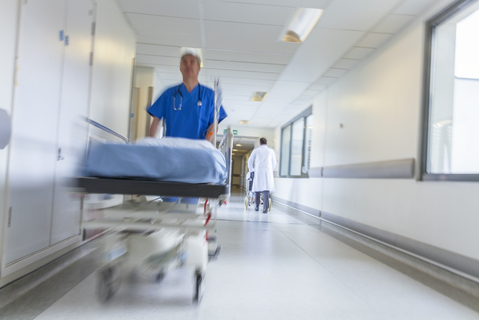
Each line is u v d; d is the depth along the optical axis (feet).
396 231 11.23
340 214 16.35
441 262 8.70
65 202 7.97
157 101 8.39
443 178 9.20
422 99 10.52
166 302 5.85
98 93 9.92
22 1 5.69
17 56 5.61
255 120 33.06
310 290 7.02
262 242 12.05
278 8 11.21
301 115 26.43
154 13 12.09
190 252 5.82
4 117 5.16
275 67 17.08
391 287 7.56
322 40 13.35
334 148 18.31
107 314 5.23
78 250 9.04
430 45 10.41
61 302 5.65
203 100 8.25
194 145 5.43
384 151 12.66
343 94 17.39
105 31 10.37
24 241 6.19
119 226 5.31
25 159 6.06
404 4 10.30
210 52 15.65
